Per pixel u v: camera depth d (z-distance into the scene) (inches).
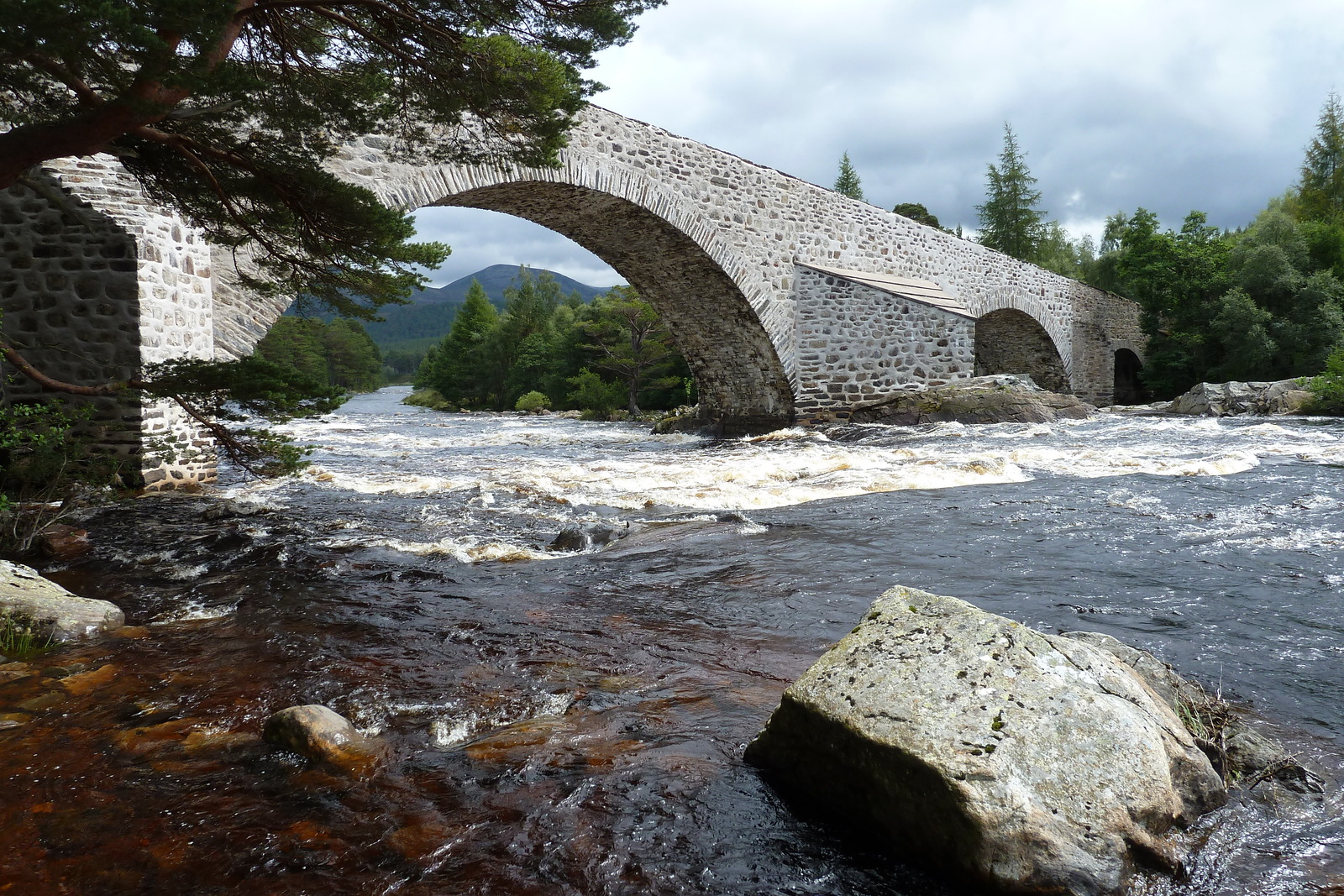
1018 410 734.5
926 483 369.7
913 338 802.2
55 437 280.7
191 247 410.0
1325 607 171.2
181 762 106.7
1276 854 85.4
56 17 166.9
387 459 586.6
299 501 357.4
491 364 2309.3
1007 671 97.4
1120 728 91.0
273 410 277.1
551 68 251.8
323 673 140.6
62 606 166.9
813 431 746.8
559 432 992.2
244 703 127.0
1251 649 146.4
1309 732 113.4
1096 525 262.8
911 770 86.7
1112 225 1763.0
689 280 780.6
